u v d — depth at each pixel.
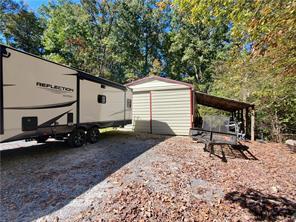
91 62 25.03
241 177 4.58
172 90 11.66
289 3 2.54
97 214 2.93
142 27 26.75
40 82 5.66
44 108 5.81
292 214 3.04
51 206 3.15
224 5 3.07
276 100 9.97
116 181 4.15
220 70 16.75
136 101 12.58
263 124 11.35
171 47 24.69
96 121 8.27
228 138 6.77
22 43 24.70
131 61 26.84
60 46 24.19
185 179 4.35
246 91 11.66
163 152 6.77
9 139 4.79
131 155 6.28
